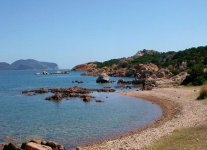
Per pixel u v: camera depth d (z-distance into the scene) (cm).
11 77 18475
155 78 11294
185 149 2111
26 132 3406
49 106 5594
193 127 2938
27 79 15675
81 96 7006
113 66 19512
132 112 4725
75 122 3975
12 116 4525
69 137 3142
